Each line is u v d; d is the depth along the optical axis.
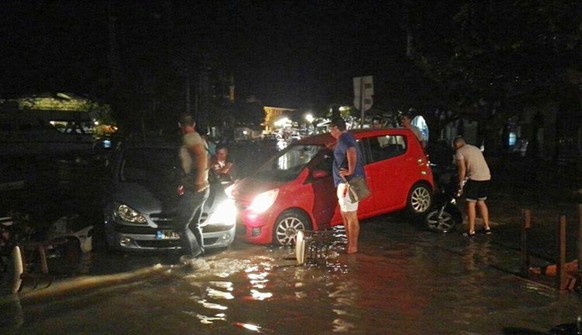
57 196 14.67
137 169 10.94
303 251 9.28
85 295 7.67
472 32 13.64
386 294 7.81
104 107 27.30
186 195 9.09
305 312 7.08
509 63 14.70
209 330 6.48
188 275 8.66
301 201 10.66
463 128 34.19
